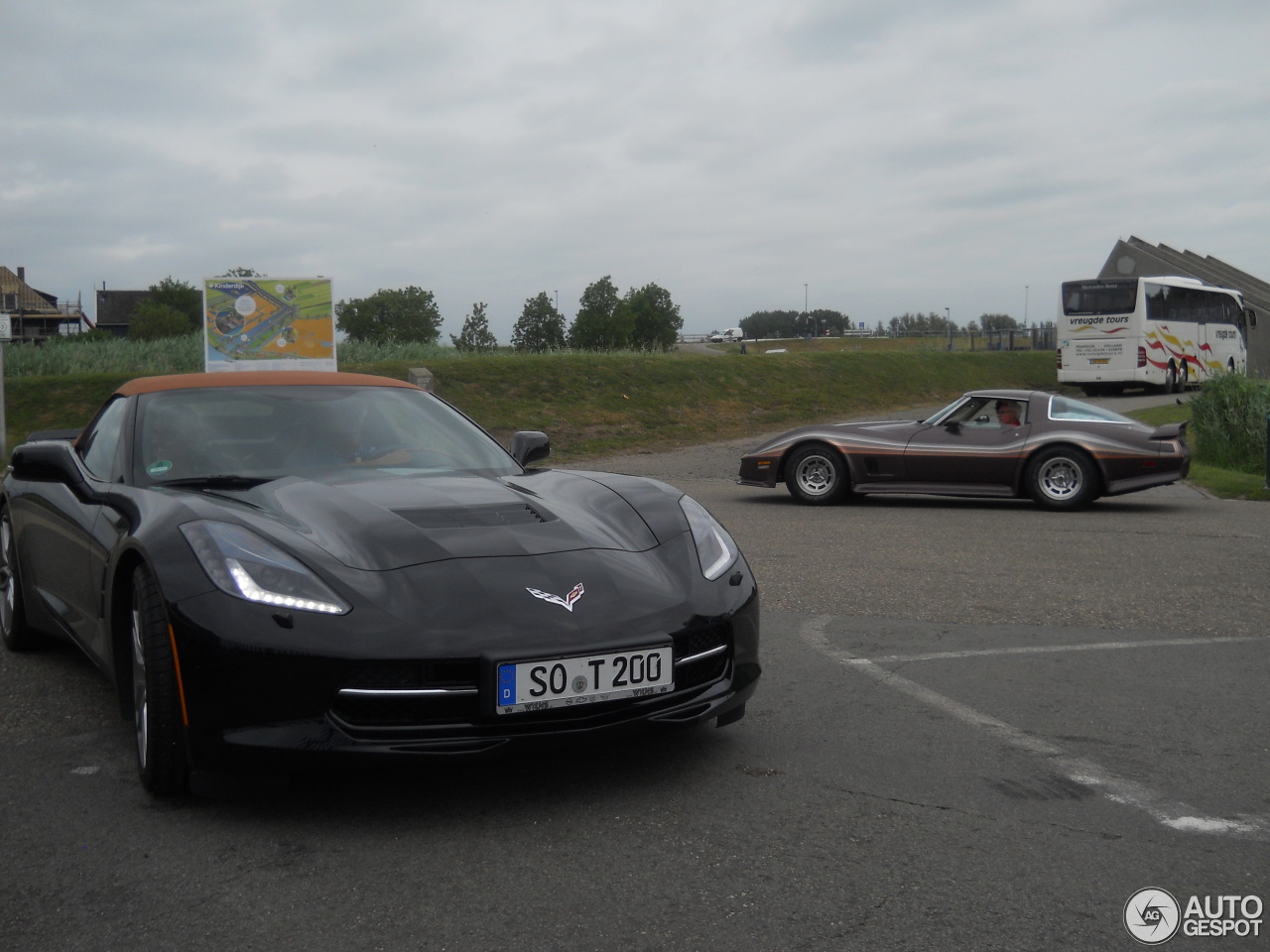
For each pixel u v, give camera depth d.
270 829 2.66
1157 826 2.66
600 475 3.75
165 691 2.73
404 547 2.85
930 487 9.98
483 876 2.39
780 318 109.44
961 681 4.00
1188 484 11.92
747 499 10.91
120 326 93.44
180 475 3.51
